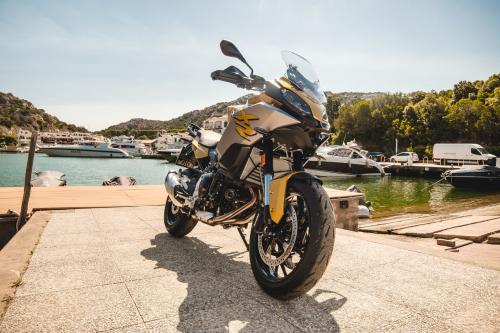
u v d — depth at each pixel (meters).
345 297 2.28
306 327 1.85
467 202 17.06
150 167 48.91
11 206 5.06
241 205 2.74
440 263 3.07
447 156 39.25
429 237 6.14
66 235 3.72
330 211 2.07
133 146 94.06
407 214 12.91
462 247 5.05
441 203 16.98
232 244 3.66
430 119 60.72
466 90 78.56
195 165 3.80
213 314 1.97
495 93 63.22
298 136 2.35
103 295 2.18
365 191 22.72
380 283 2.56
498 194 20.86
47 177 12.00
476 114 57.09
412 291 2.41
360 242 3.85
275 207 2.21
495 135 56.19
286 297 2.13
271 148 2.43
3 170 39.97
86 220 4.52
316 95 2.46
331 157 29.27
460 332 1.84
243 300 2.19
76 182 28.56
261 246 2.43
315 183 2.19
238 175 2.73
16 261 2.74
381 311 2.08
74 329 1.75
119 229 4.12
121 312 1.96
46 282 2.36
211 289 2.36
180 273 2.67
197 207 3.16
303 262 2.02
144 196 6.50
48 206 5.14
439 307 2.15
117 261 2.90
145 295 2.21
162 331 1.76
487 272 2.84
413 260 3.16
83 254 3.06
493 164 28.14
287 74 2.46
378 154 55.06
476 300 2.27
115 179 13.08
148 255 3.12
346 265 2.99
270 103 2.48
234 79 2.74
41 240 3.48
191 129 3.99
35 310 1.93
